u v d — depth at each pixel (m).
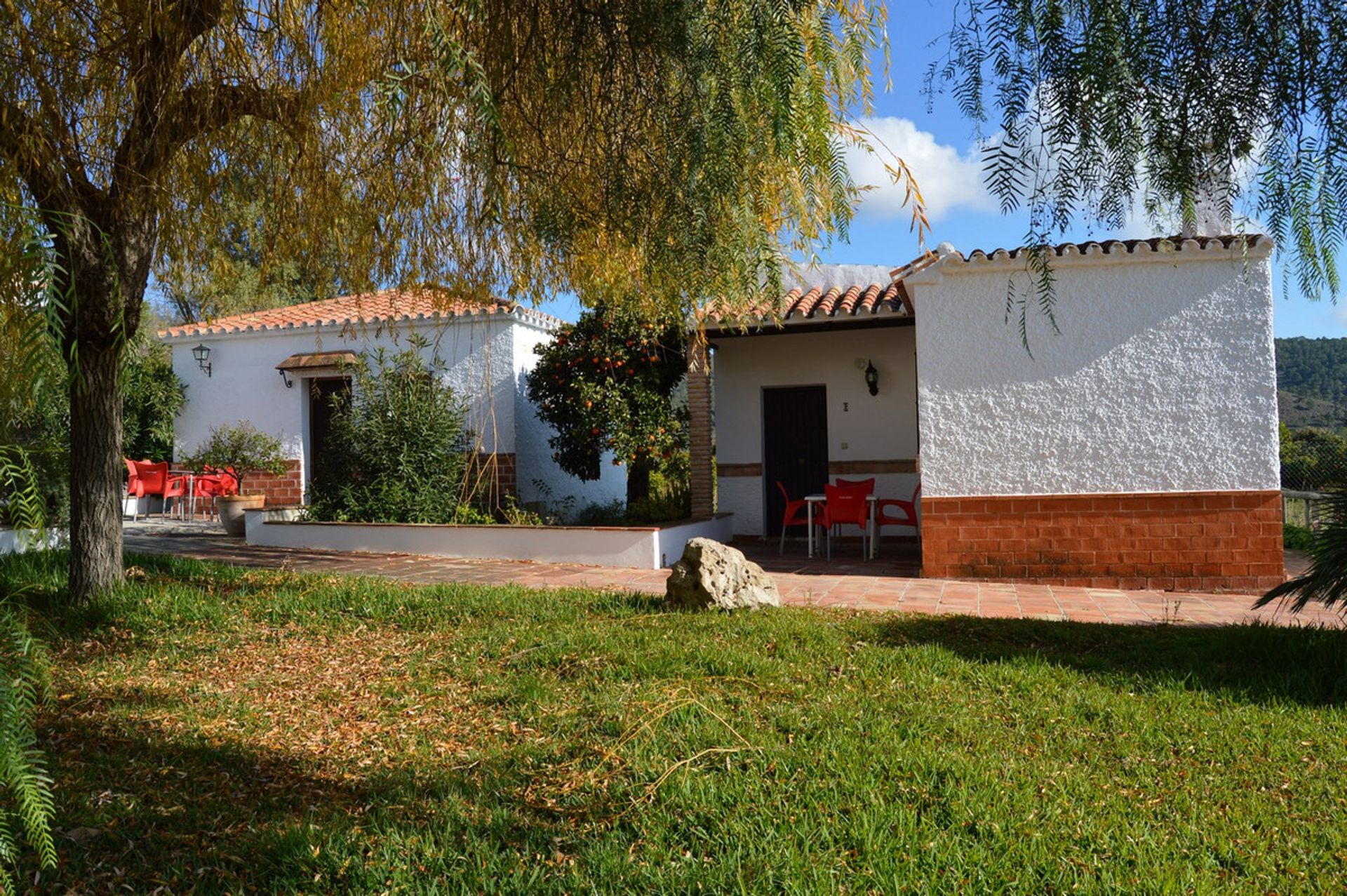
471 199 6.70
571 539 10.42
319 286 7.87
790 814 3.32
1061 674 5.25
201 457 13.82
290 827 3.28
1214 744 4.11
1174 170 2.26
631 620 6.59
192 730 4.45
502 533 10.70
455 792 3.58
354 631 6.54
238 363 15.19
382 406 12.23
